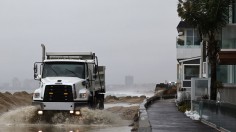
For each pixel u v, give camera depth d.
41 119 25.69
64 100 25.33
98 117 25.72
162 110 32.59
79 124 25.38
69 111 25.28
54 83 25.36
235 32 29.03
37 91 25.81
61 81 25.45
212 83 27.66
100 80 31.64
